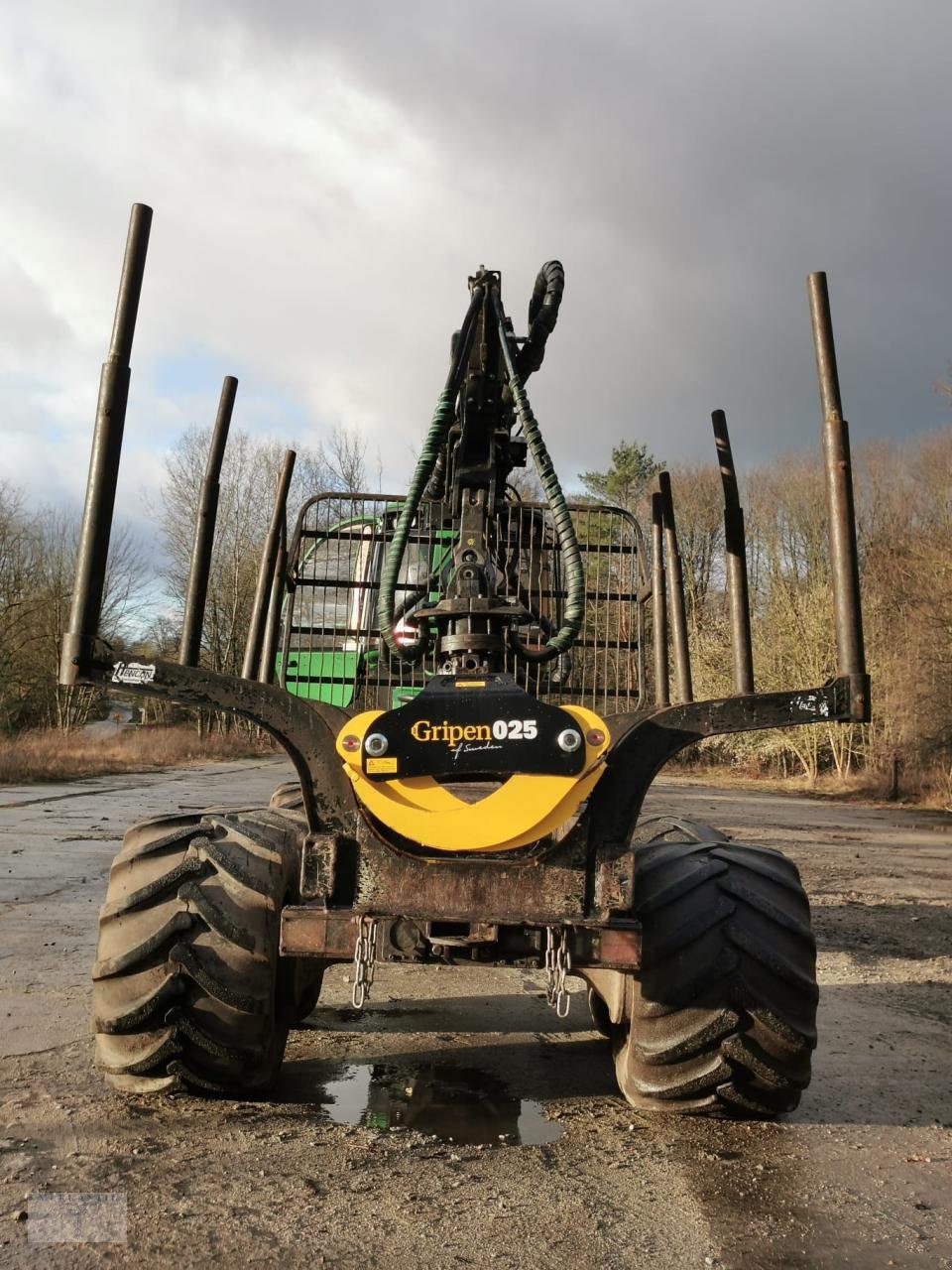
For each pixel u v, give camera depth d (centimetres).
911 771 2617
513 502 493
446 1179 286
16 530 3822
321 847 299
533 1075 387
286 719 311
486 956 309
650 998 312
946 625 2472
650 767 304
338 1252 242
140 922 317
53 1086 348
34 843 1026
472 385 415
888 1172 302
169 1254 238
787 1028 306
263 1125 321
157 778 2355
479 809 290
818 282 319
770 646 3556
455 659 332
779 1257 247
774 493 3797
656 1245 251
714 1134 328
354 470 4559
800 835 1505
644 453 4828
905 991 550
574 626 352
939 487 3167
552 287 470
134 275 313
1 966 521
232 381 429
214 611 4412
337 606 511
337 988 527
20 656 3872
